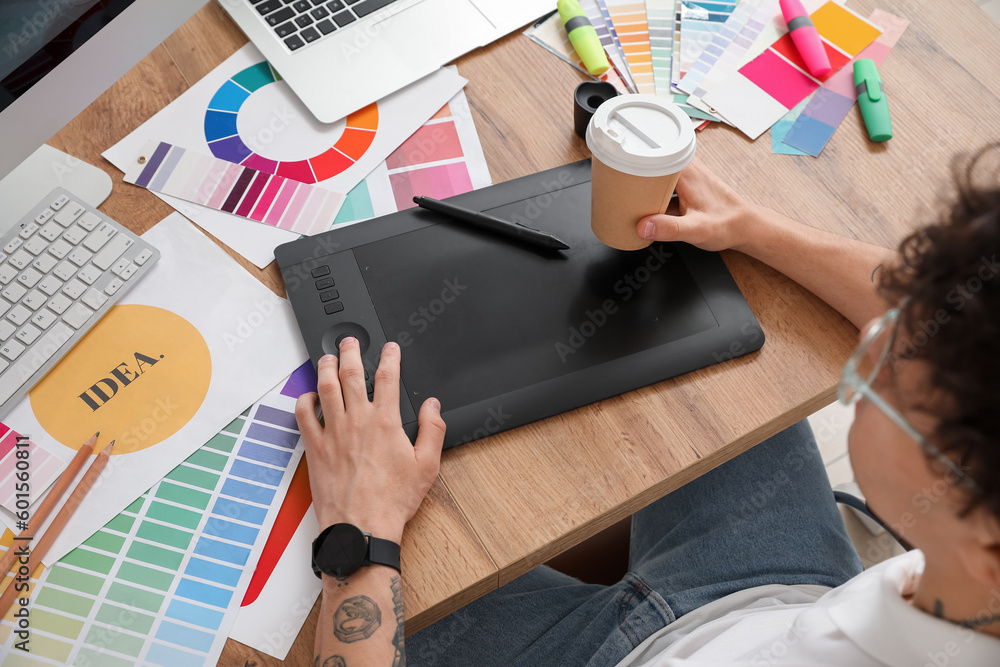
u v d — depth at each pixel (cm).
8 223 75
